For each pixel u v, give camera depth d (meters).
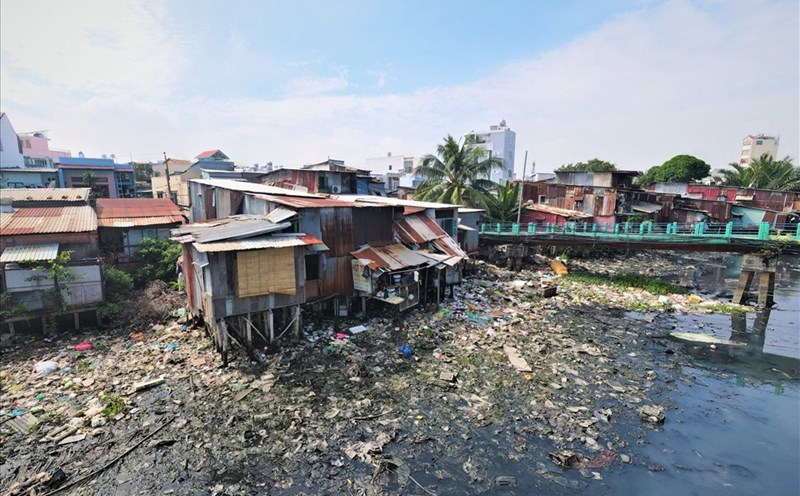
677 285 30.16
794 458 11.52
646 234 32.94
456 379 14.92
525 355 17.06
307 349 16.56
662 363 16.95
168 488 9.69
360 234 20.59
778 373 16.36
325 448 11.11
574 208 45.91
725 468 11.04
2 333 16.27
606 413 13.18
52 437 11.02
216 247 14.35
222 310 14.97
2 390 12.91
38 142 55.09
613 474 10.67
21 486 9.45
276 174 35.91
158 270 22.08
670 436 12.27
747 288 25.95
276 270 15.95
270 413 12.50
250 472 10.25
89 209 21.61
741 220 48.88
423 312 21.28
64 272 16.73
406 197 51.03
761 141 130.50
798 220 46.91
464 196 41.56
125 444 10.98
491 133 87.50
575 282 30.06
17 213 19.80
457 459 10.98
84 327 17.69
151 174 58.06
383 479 10.18
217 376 14.31
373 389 14.08
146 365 14.80
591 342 18.77
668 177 70.88
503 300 24.41
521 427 12.37
